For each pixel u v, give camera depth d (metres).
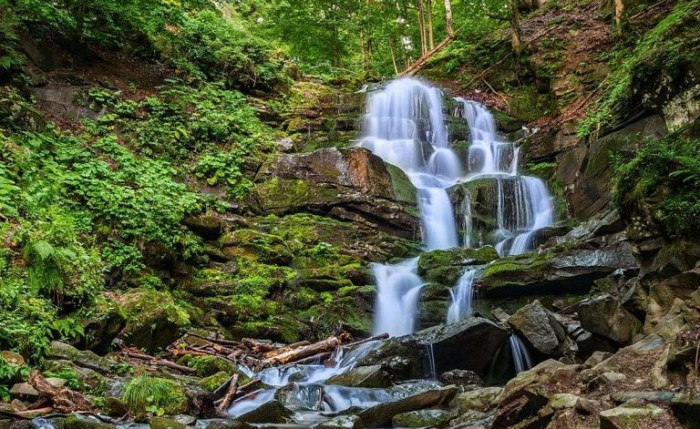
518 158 15.76
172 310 8.80
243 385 7.32
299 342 9.69
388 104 18.08
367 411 6.30
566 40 18.52
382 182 13.56
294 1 25.14
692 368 4.41
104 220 9.72
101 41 14.92
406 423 6.06
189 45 17.03
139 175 11.41
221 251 11.11
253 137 14.84
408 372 8.36
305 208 13.10
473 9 27.09
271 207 13.09
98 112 13.13
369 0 26.42
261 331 9.87
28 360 6.39
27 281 7.15
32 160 9.88
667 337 5.29
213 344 8.97
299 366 8.68
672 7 16.02
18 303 6.80
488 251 11.52
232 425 5.49
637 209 7.35
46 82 12.91
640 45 13.81
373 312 10.89
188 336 9.06
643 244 7.29
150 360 7.92
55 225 7.99
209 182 12.99
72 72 13.77
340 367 8.77
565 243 10.43
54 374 6.32
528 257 10.47
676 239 6.80
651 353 5.12
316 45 25.98
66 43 14.23
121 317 7.93
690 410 3.75
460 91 19.94
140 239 9.76
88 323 7.48
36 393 5.81
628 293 7.43
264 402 6.72
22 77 12.14
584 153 13.48
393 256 12.53
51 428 5.20
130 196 10.34
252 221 12.54
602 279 9.54
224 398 6.88
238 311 9.98
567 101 16.53
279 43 25.59
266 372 8.29
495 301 10.34
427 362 8.48
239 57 17.55
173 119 14.00
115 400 6.00
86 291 7.76
